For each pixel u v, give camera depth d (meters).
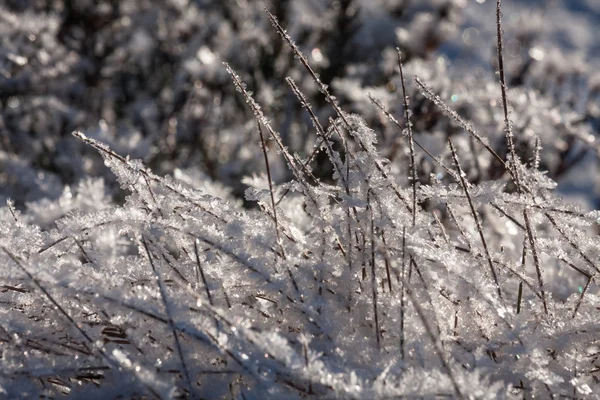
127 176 1.67
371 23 3.65
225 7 4.14
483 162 2.05
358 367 1.58
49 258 1.65
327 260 1.64
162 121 3.58
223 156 3.44
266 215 1.67
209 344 1.55
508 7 6.63
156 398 1.55
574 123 2.35
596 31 7.63
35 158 3.15
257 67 3.59
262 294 1.62
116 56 3.85
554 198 1.66
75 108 3.55
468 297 1.62
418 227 1.63
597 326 1.61
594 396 1.57
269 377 1.55
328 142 1.65
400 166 2.03
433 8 3.31
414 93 2.14
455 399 1.53
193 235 1.62
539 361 1.57
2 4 3.83
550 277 1.78
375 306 1.59
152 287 1.62
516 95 2.22
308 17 3.70
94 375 1.60
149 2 4.14
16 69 3.25
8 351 1.59
